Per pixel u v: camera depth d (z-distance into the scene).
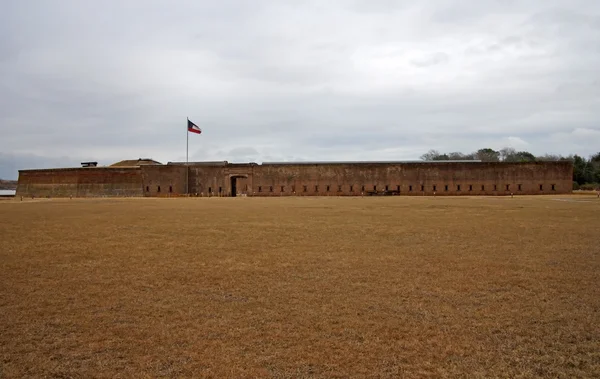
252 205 41.75
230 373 6.12
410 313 8.52
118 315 8.49
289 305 9.06
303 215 29.12
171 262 13.34
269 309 8.81
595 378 5.95
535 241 16.94
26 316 8.45
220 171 79.50
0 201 57.69
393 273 11.73
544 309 8.70
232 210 34.28
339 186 77.94
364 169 77.75
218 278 11.34
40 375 6.07
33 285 10.70
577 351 6.79
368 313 8.53
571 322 7.98
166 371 6.18
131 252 15.02
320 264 12.92
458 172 76.44
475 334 7.46
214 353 6.76
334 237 18.34
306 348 6.94
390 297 9.55
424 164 77.06
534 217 26.84
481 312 8.55
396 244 16.44
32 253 14.86
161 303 9.24
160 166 77.31
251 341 7.22
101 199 61.66
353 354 6.72
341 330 7.67
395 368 6.26
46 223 24.39
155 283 10.86
